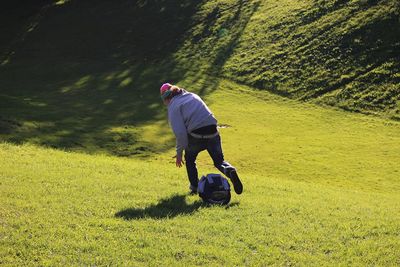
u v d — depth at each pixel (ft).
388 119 95.71
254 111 101.71
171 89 29.48
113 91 116.16
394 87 104.06
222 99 109.81
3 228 22.47
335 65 114.83
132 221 24.50
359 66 112.37
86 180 33.55
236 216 26.76
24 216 24.27
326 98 106.52
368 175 63.10
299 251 21.91
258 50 129.80
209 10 157.79
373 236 24.56
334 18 129.18
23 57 147.95
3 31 166.81
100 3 176.76
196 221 25.18
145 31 154.92
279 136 84.89
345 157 72.13
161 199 29.50
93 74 130.82
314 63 117.80
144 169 41.06
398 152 75.25
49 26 166.09
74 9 175.42
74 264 19.42
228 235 23.39
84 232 22.61
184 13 160.15
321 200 35.04
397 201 41.11
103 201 28.17
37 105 100.12
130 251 20.80
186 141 29.14
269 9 147.74
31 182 31.76
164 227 23.84
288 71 118.32
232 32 142.31
